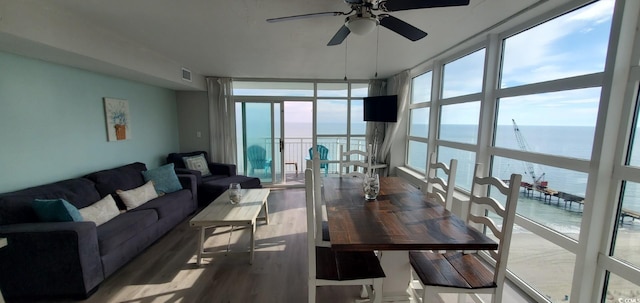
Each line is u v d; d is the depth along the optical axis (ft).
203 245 9.01
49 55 7.59
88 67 9.36
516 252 7.52
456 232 4.79
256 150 17.97
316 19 7.39
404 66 13.61
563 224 6.14
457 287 4.83
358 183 8.35
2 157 7.30
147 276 7.61
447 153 11.88
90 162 10.23
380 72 15.28
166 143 15.58
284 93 17.51
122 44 9.16
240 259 8.57
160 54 11.25
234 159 17.38
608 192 5.28
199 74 15.52
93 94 10.31
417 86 15.17
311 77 16.72
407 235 4.65
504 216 4.82
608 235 5.30
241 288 7.11
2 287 6.22
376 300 5.27
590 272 5.50
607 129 5.12
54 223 6.62
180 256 8.74
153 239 9.33
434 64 12.45
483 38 8.93
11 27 5.71
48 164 8.58
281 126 17.88
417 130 14.98
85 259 6.48
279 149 18.10
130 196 9.77
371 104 15.24
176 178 12.19
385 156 16.66
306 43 9.66
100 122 10.68
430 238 4.55
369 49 10.44
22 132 7.79
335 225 5.06
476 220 5.86
